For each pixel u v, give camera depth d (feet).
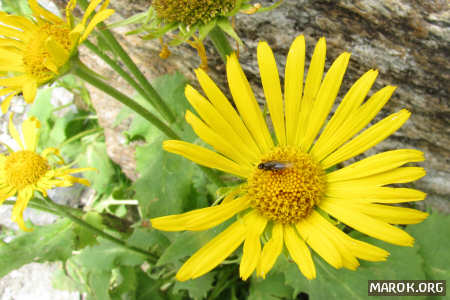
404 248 0.33
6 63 0.31
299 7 0.34
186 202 0.38
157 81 0.44
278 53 0.37
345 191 0.27
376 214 0.25
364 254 0.24
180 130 0.40
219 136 0.28
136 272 0.48
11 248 0.43
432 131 0.36
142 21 0.31
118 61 0.47
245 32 0.36
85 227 0.44
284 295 0.40
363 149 0.27
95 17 0.27
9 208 0.65
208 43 0.39
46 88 0.65
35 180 0.42
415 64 0.33
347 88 0.37
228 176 0.42
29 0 0.30
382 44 0.33
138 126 0.44
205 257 0.25
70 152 0.64
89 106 0.62
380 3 0.32
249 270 0.24
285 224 0.28
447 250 0.35
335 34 0.34
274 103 0.29
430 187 0.40
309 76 0.27
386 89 0.26
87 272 0.47
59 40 0.30
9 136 0.73
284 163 0.28
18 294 0.59
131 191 0.60
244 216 0.28
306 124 0.29
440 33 0.31
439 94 0.34
